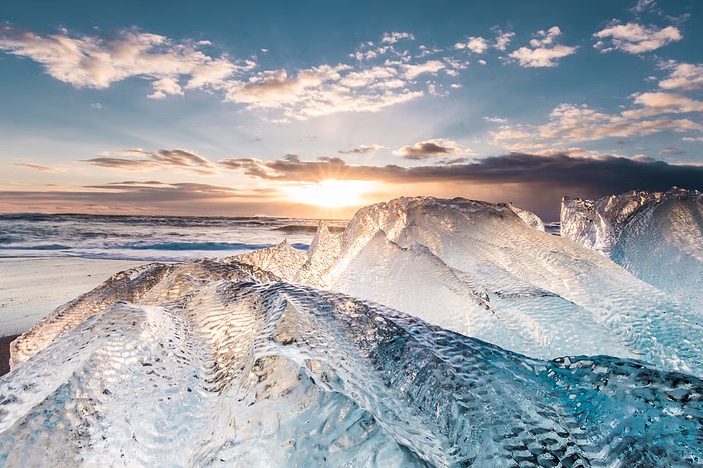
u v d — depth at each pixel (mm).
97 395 1348
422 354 1616
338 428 1141
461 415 1348
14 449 1143
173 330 1891
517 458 1196
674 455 1093
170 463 1302
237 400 1306
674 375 1283
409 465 1047
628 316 2307
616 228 4309
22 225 30484
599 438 1236
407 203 4363
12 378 1508
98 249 18125
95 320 1717
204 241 21031
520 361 1595
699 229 3430
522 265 2992
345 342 1753
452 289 2438
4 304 7844
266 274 3523
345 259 4035
